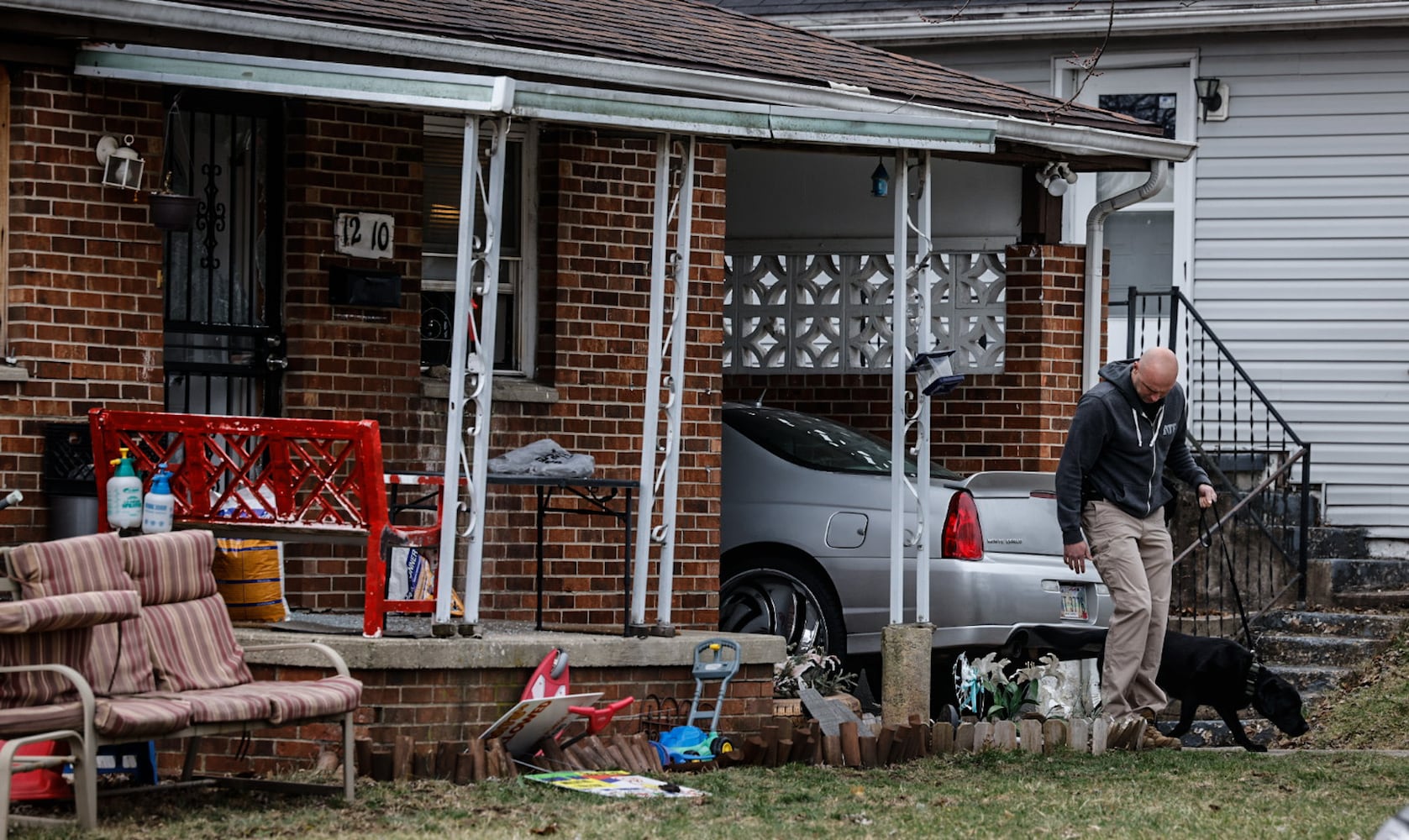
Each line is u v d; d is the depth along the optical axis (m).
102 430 9.90
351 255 11.67
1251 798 9.92
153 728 7.85
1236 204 19.00
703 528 12.85
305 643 9.23
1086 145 14.49
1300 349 18.75
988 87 15.10
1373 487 18.50
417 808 8.66
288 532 9.88
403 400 11.89
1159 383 11.70
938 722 11.73
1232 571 14.84
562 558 12.45
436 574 11.91
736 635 11.05
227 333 11.50
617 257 12.61
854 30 19.92
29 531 10.23
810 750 10.62
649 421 10.81
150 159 10.72
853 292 16.27
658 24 13.38
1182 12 18.77
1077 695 12.84
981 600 12.61
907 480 12.84
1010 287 15.59
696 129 10.44
